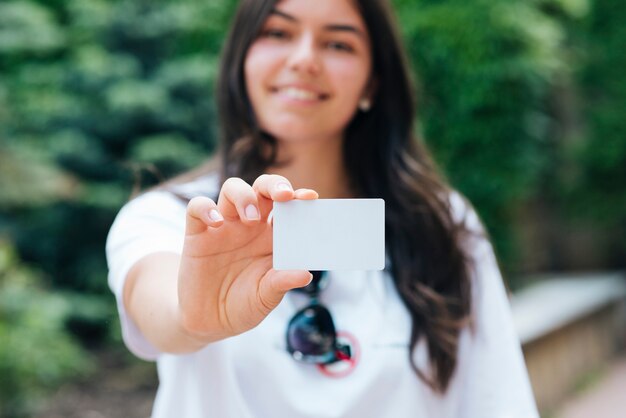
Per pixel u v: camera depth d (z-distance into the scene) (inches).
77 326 187.6
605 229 291.1
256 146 53.4
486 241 56.8
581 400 200.5
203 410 46.2
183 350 39.6
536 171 205.5
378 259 32.9
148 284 41.9
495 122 186.4
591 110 272.1
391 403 47.7
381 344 48.1
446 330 49.4
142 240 45.4
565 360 205.3
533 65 181.0
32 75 191.6
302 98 50.7
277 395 46.1
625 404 196.1
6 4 192.2
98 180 188.2
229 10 203.8
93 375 165.6
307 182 55.7
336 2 51.1
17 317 140.5
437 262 52.2
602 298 243.8
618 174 274.7
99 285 185.3
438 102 188.7
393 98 56.8
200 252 32.9
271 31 51.9
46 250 188.5
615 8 265.4
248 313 33.6
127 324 45.4
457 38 182.4
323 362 46.9
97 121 184.1
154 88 181.9
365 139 56.9
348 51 52.4
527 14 181.8
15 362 130.2
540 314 199.3
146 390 159.8
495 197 194.2
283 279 32.0
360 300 49.6
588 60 266.4
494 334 52.9
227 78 54.4
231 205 32.2
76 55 191.3
